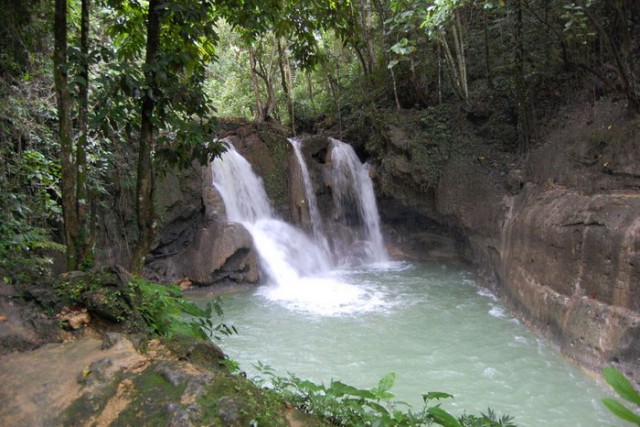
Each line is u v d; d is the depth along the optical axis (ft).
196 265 36.52
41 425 8.25
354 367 22.41
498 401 19.11
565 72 36.04
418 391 20.04
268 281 37.99
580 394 19.25
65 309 11.46
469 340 25.16
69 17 23.89
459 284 36.27
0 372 9.54
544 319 24.88
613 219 21.43
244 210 42.22
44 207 23.56
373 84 53.47
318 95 65.92
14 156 21.83
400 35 48.29
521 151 37.93
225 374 9.44
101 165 28.78
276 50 59.52
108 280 12.01
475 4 37.19
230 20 16.17
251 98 64.49
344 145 49.49
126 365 9.39
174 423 7.70
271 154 45.98
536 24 35.88
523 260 28.73
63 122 13.38
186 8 12.40
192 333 12.50
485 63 44.16
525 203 31.53
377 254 46.34
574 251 23.43
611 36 30.71
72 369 9.54
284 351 24.39
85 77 13.00
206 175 39.37
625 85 26.37
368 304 31.83
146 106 12.99
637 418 5.52
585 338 21.09
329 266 43.42
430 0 35.53
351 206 48.19
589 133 29.50
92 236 14.19
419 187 43.60
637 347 18.58
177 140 14.83
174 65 13.16
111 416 8.29
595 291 21.62
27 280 12.30
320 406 9.02
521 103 36.50
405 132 45.11
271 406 8.55
